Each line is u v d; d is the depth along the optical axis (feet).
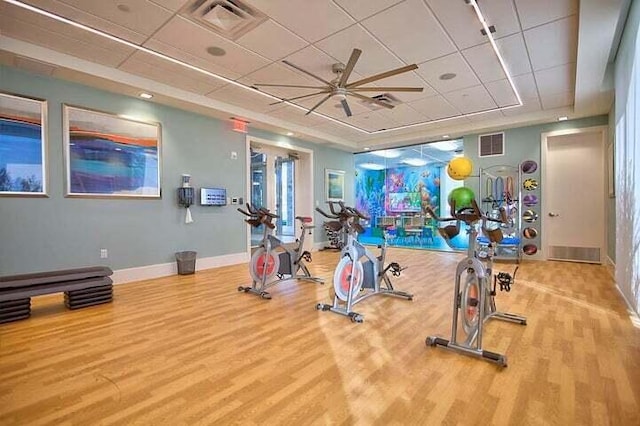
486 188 22.34
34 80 12.55
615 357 7.49
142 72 13.78
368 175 30.71
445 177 26.91
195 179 18.01
